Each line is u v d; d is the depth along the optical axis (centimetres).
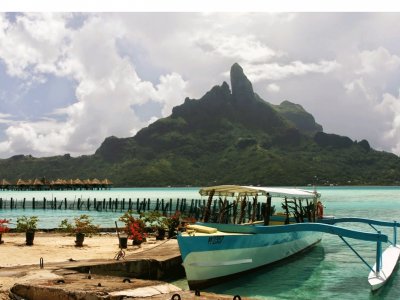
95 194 17788
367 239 1625
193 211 5862
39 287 1089
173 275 1748
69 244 2294
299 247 2348
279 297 1512
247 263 1753
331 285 1688
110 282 1156
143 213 2525
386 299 1502
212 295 1040
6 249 2052
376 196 13312
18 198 13688
